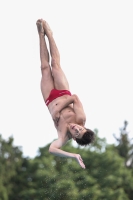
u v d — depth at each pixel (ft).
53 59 96.73
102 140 288.71
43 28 98.43
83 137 89.76
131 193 300.81
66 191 247.91
